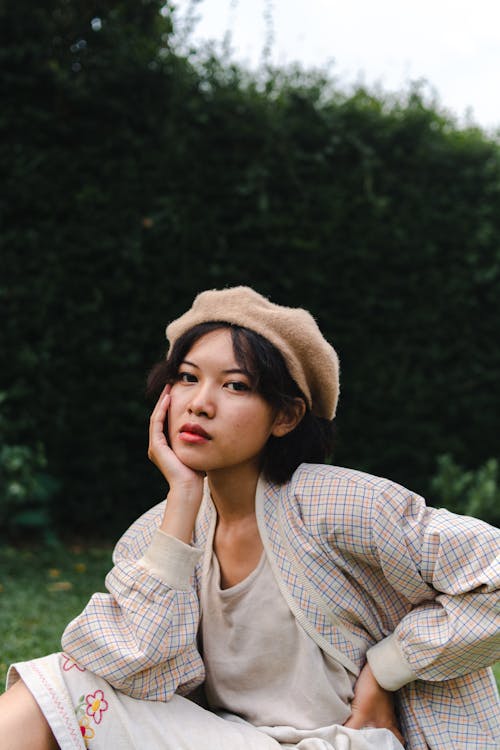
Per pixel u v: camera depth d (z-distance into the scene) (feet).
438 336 18.61
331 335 18.07
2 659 9.48
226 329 5.44
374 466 18.47
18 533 17.35
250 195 17.29
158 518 5.96
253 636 5.43
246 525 5.60
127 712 5.17
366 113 18.04
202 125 17.11
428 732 5.42
